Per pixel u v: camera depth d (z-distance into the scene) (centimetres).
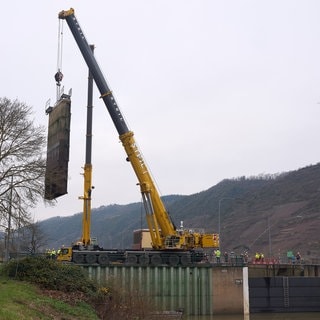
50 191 3503
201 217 19138
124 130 4794
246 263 5325
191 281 4816
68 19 4872
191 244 4862
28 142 3384
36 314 1962
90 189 4781
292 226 15125
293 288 5462
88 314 2330
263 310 5319
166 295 4697
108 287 2794
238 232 16262
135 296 2769
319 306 5456
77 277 2847
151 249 4859
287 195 18475
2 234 3403
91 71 4862
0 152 3291
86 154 4838
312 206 16175
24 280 2809
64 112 3712
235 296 4928
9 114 3384
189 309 4747
